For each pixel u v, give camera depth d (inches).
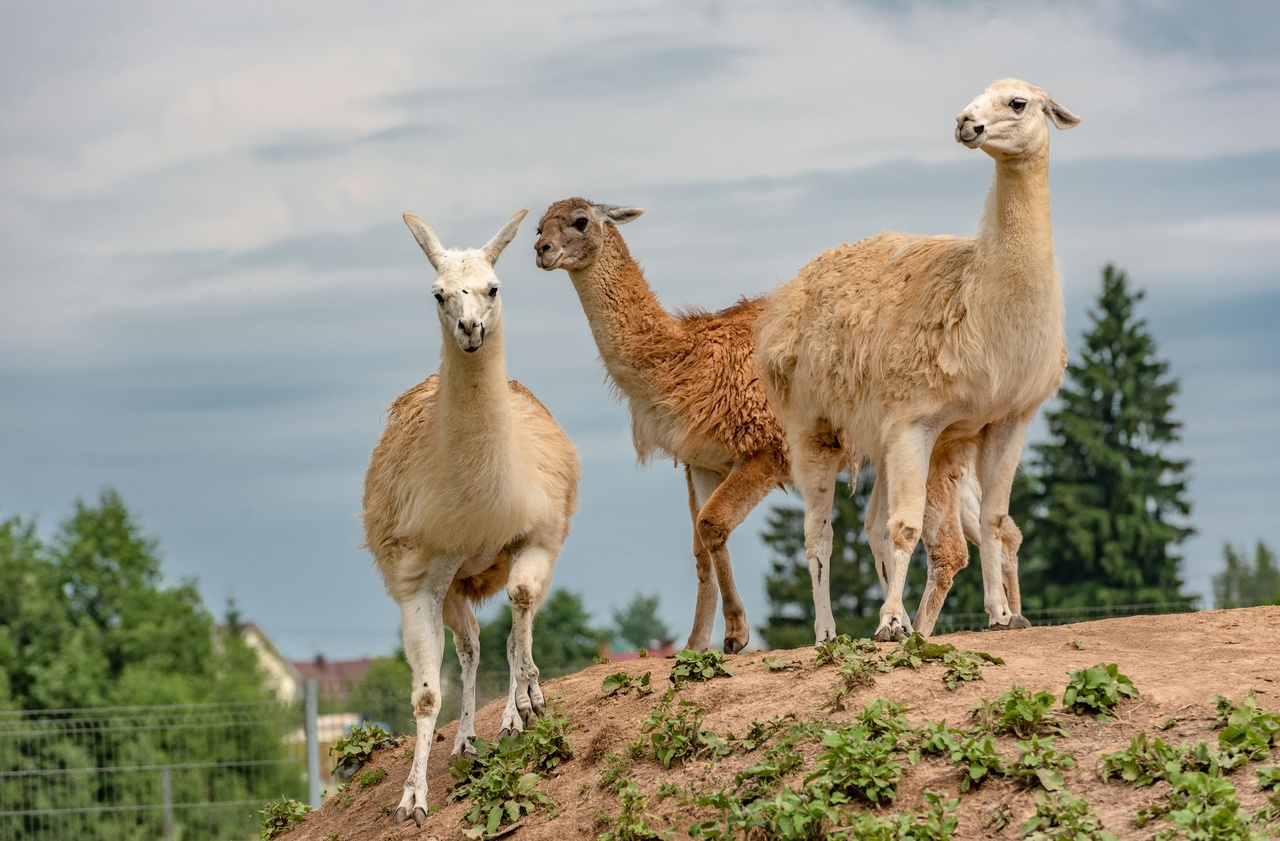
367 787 673.6
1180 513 2496.3
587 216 756.0
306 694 1033.5
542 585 597.9
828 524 681.0
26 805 1196.5
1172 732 460.4
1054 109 604.1
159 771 1198.3
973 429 634.2
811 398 668.1
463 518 568.7
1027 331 598.9
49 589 2972.4
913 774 467.2
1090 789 439.5
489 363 553.3
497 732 651.5
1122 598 2281.0
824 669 570.9
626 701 605.9
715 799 479.2
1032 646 580.1
